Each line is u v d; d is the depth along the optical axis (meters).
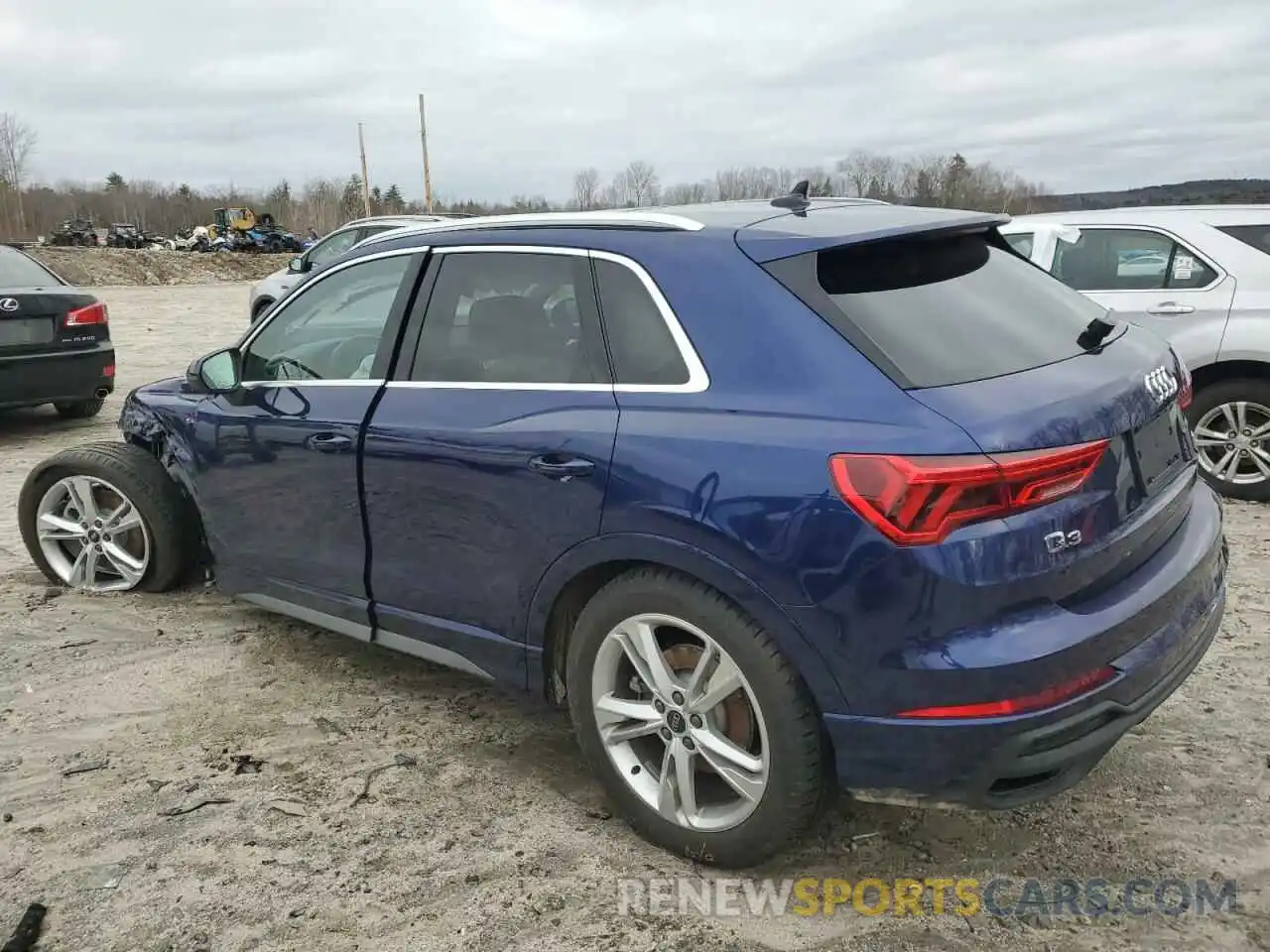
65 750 3.65
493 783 3.44
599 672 3.07
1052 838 3.07
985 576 2.43
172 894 2.89
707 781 3.09
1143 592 2.73
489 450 3.21
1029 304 3.12
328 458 3.76
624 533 2.87
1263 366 6.14
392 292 3.73
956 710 2.47
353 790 3.40
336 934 2.73
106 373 9.03
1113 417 2.68
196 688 4.12
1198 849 3.00
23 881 2.95
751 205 3.38
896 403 2.54
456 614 3.50
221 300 27.81
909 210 3.35
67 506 5.13
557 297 3.23
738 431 2.70
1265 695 3.85
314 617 4.07
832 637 2.55
